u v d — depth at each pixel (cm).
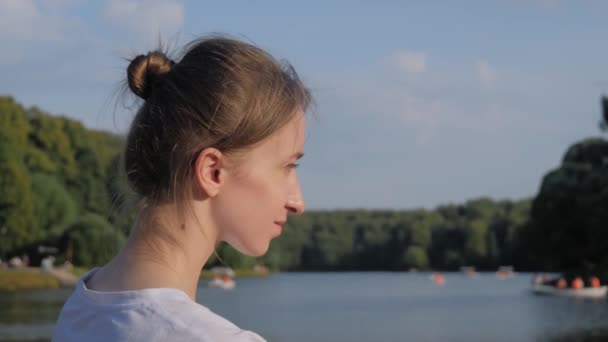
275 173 115
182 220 113
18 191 6612
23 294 5094
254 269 11750
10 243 6706
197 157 111
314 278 11075
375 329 2978
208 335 102
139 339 103
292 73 118
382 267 13950
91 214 7388
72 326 111
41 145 7869
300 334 2780
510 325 3056
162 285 112
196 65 114
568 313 3609
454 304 4628
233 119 111
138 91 117
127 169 117
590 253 5772
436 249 13700
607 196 5659
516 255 12888
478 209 14025
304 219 14312
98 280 118
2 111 7369
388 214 14875
